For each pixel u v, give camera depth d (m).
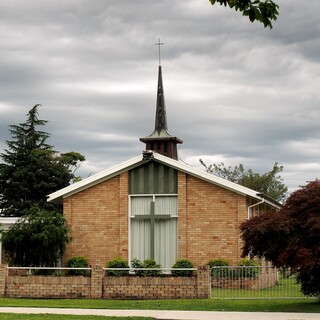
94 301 25.16
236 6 12.77
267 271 29.83
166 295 25.88
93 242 33.81
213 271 27.34
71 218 34.12
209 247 32.59
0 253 33.47
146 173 33.69
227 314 20.34
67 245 33.81
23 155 63.19
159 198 33.56
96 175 33.81
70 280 26.55
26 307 22.73
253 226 22.31
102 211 33.91
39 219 31.95
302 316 19.77
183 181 33.12
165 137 41.56
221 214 32.66
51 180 62.66
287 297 25.19
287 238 21.84
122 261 31.83
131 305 23.47
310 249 21.22
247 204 32.94
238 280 27.19
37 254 31.55
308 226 21.34
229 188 32.50
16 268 27.44
